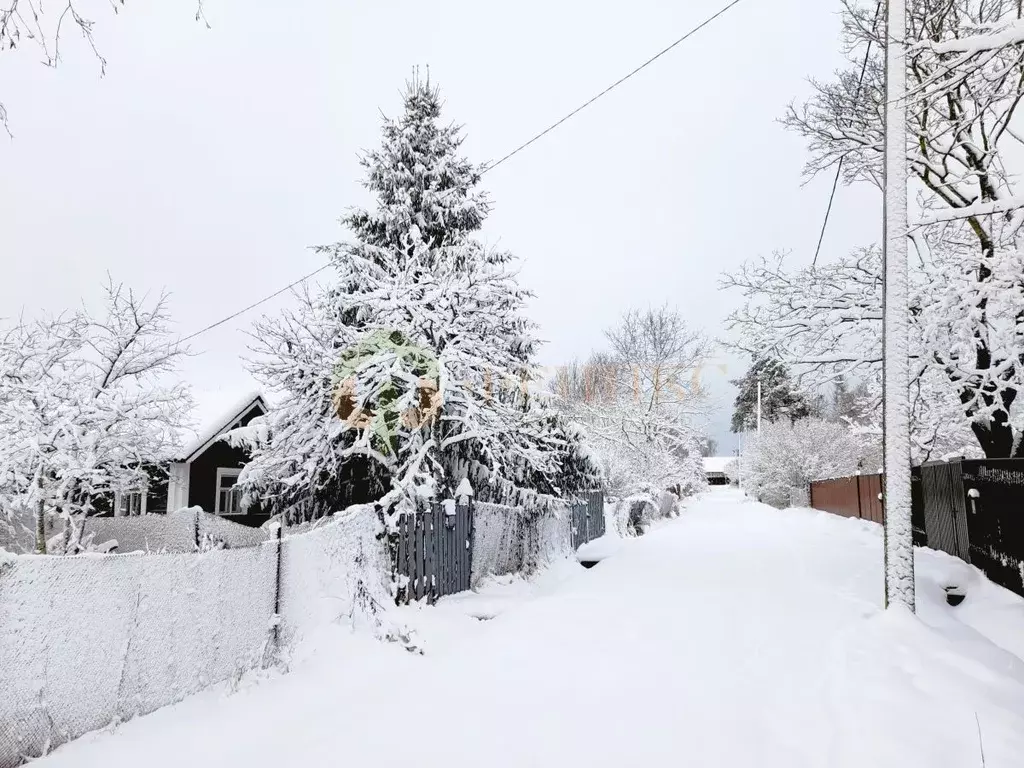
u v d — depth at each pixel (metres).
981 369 12.09
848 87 14.75
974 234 12.93
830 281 14.49
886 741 4.20
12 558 3.79
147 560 4.68
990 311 10.92
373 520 7.60
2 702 3.71
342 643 6.38
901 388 8.28
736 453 90.62
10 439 10.11
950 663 5.92
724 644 6.98
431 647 6.93
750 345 14.90
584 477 18.41
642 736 4.46
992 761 3.88
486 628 7.88
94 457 10.55
